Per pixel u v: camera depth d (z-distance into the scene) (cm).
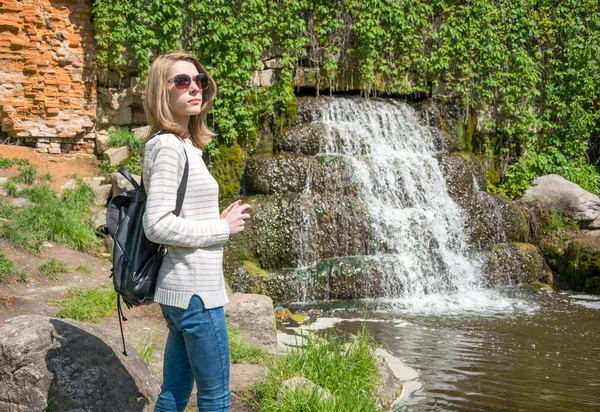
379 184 1092
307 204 1025
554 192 1252
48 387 345
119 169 307
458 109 1327
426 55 1323
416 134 1230
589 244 1127
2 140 1083
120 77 1138
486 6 1326
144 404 370
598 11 1448
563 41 1415
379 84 1284
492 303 969
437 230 1084
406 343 739
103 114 1139
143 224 274
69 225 863
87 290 688
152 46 1132
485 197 1179
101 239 911
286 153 1123
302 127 1141
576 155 1433
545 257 1184
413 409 529
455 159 1176
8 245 770
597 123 1481
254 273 959
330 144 1131
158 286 284
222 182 1115
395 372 629
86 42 1104
